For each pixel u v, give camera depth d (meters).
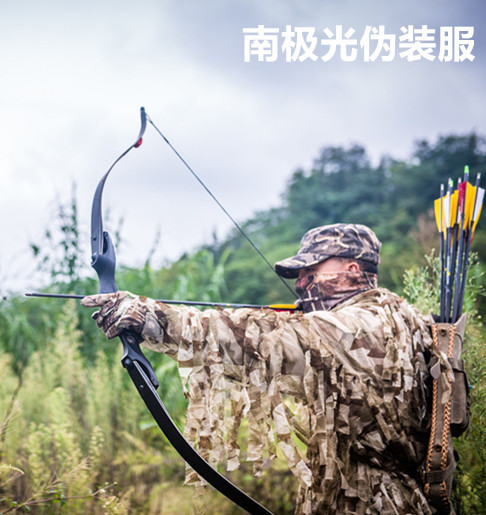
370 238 2.63
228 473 3.89
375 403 2.28
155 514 3.57
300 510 2.49
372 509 2.29
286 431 2.25
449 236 2.61
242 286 19.86
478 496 2.97
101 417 4.26
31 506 3.18
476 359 3.08
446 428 2.34
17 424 3.87
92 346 4.87
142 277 5.15
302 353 2.30
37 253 4.91
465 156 29.38
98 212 2.61
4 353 5.40
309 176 34.41
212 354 2.28
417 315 2.51
